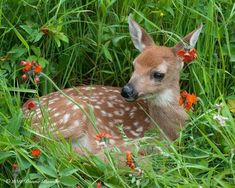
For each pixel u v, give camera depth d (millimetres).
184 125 11852
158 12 12664
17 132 10297
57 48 12516
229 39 12750
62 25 12250
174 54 11836
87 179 10312
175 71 11820
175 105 11875
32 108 10930
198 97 11875
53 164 10047
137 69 11648
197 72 12383
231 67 12641
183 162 10438
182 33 12898
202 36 12633
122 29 12781
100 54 12648
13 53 11922
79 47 12680
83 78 12953
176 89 11914
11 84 12023
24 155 9945
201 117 11297
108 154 10211
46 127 10664
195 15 12742
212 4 12461
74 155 10438
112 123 11875
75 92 12031
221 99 11578
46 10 12406
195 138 11234
